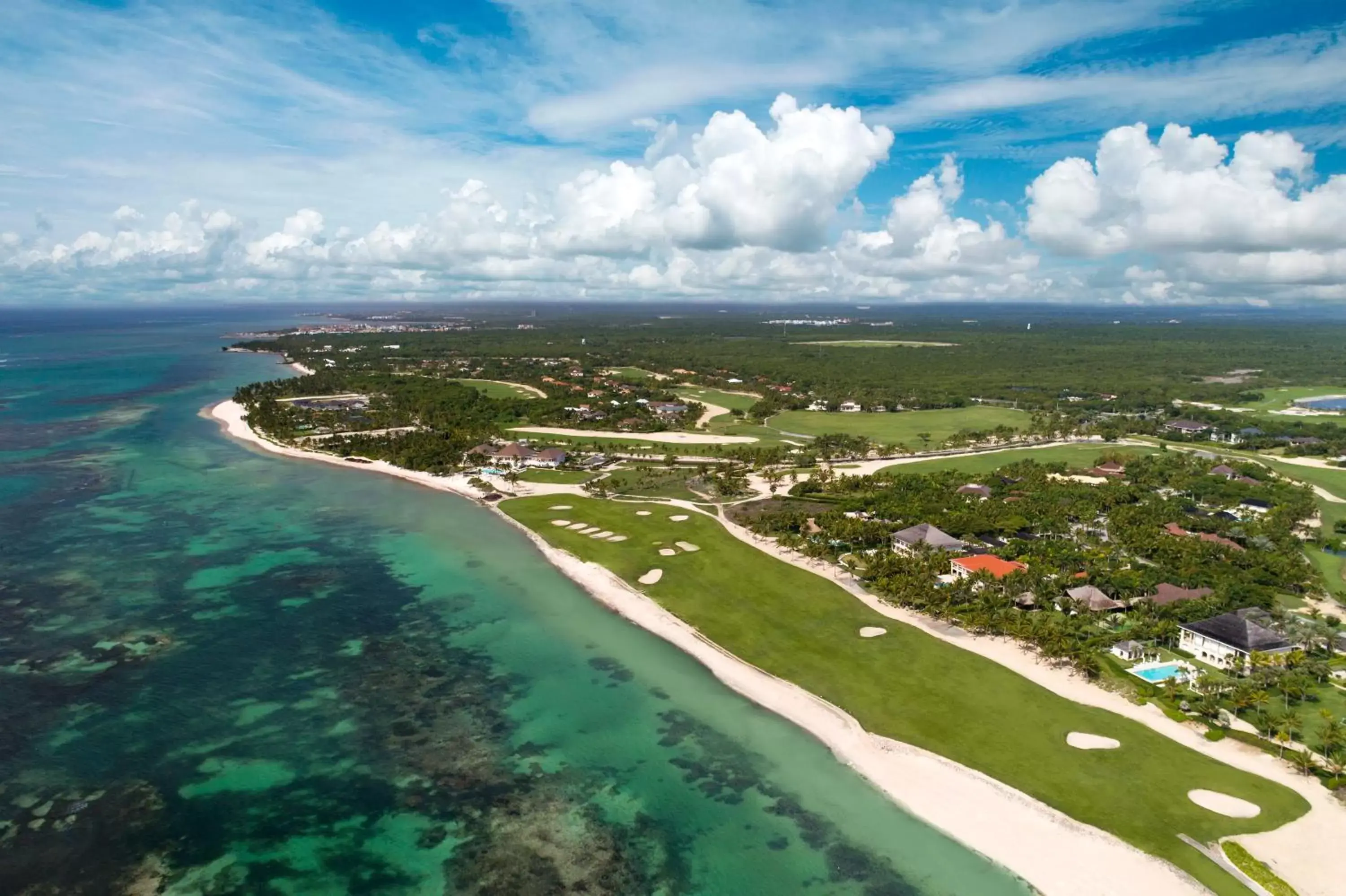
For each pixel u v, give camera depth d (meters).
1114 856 64.19
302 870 62.75
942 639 103.62
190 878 61.44
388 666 96.44
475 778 75.12
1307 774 73.62
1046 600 113.25
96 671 92.69
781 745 81.19
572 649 102.38
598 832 68.00
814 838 67.31
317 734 81.44
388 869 63.12
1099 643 98.56
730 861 64.50
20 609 109.12
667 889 61.50
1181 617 106.50
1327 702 86.62
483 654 100.50
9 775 73.00
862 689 91.12
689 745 81.06
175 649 98.94
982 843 66.50
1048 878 62.44
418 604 115.88
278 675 93.25
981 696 88.88
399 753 78.62
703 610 114.12
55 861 62.59
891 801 72.12
